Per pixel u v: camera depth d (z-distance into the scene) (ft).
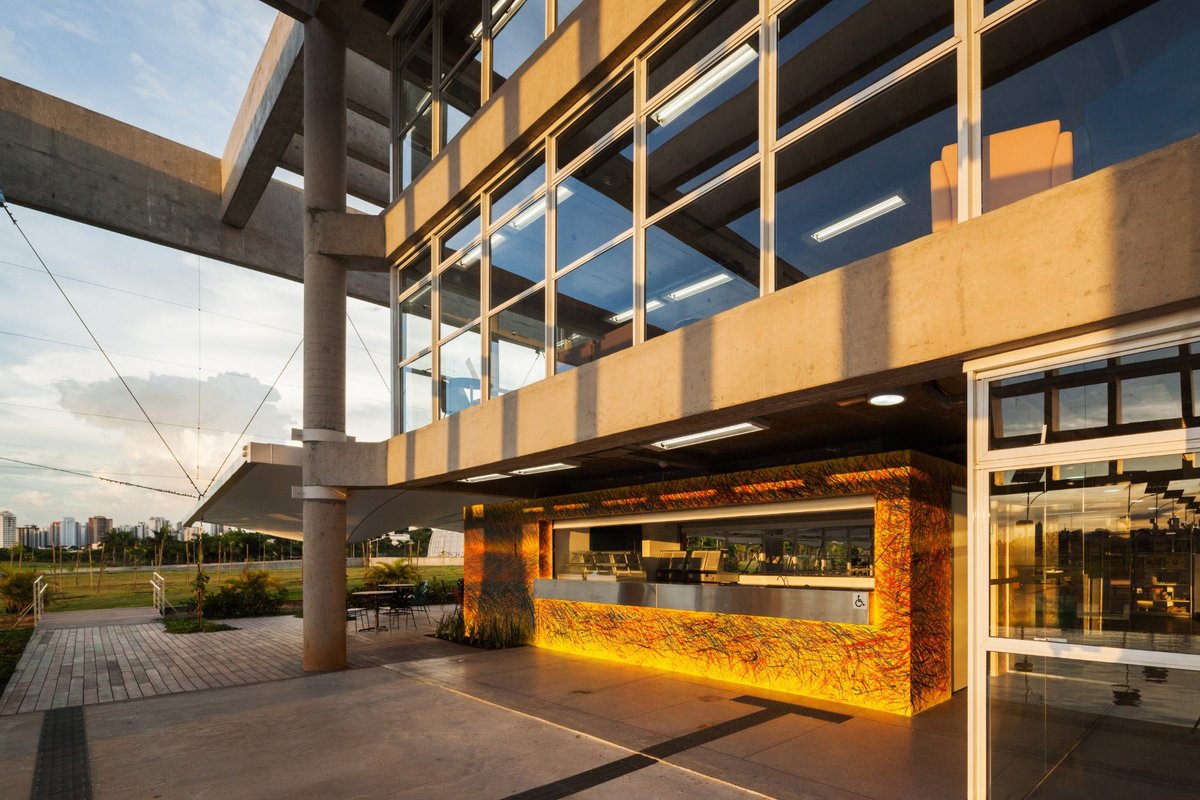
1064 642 10.50
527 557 38.88
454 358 29.45
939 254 11.74
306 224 34.32
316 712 23.15
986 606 11.43
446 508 47.98
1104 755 10.00
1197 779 9.16
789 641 24.95
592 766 17.01
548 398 21.88
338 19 35.06
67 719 22.91
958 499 25.31
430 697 25.05
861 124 14.39
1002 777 11.04
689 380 16.58
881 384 13.48
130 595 89.30
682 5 18.19
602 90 21.39
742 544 29.94
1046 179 11.51
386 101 52.39
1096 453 10.25
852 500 23.98
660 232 19.11
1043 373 10.89
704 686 26.16
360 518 48.16
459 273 29.55
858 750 18.01
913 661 21.77
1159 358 9.59
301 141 57.00
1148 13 10.69
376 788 15.80
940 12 13.21
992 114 12.16
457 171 28.58
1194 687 9.27
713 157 17.66
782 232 15.67
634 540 35.96
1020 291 10.63
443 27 33.06
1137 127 10.71
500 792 15.40
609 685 26.58
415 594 59.47
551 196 23.53
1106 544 10.10
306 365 33.42
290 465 35.65
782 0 16.07
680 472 33.27
